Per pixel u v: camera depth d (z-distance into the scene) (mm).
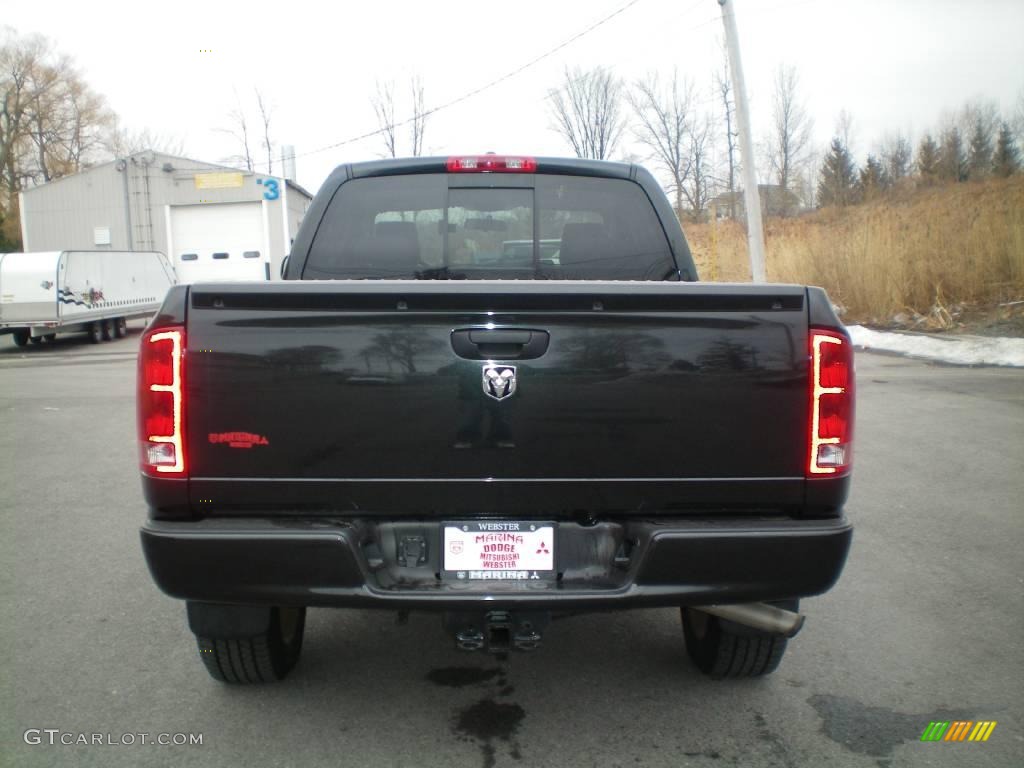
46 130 50906
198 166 30609
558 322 2549
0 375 13453
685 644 3678
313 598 2531
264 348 2521
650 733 2969
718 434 2582
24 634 3832
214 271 30922
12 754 2826
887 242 17406
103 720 3062
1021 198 17547
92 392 11477
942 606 4109
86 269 19375
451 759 2803
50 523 5578
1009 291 15875
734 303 2561
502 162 3977
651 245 4062
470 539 2617
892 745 2883
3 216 46906
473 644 2648
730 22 16266
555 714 3109
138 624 3949
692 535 2537
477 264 4035
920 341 13969
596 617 4078
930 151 54344
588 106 42469
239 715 3102
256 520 2586
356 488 2568
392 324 2535
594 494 2596
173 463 2535
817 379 2586
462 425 2559
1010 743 2891
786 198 45781
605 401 2562
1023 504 5797
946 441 7637
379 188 3988
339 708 3156
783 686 3322
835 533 2582
